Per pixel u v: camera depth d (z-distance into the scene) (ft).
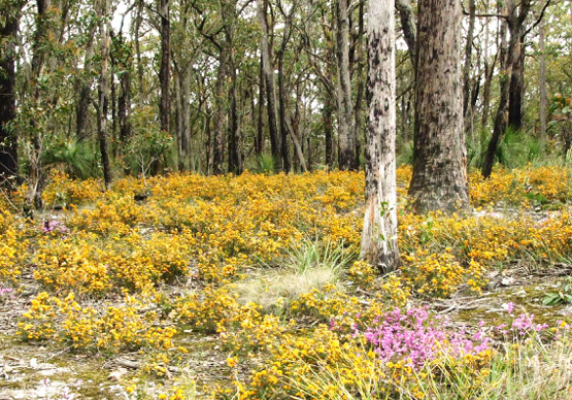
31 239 26.37
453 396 10.64
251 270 22.74
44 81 33.42
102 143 42.93
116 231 28.09
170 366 13.14
